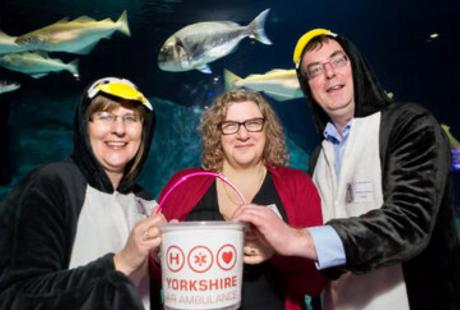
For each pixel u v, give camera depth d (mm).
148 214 1892
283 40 20453
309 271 1672
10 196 1480
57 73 13938
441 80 22484
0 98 13344
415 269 1743
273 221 1272
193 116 15523
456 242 1740
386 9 19188
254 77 9672
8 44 9047
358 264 1337
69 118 13930
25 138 13523
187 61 8336
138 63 17547
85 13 15484
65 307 1229
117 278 1256
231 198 1905
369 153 1832
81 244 1515
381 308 1792
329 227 1358
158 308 1832
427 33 20781
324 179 2145
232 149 1870
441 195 1528
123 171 1840
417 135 1638
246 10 16734
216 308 1173
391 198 1516
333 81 2027
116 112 1686
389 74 22969
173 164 15094
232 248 1201
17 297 1265
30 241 1355
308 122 17266
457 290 1703
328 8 18844
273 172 1920
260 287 1738
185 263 1170
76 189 1575
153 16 16062
